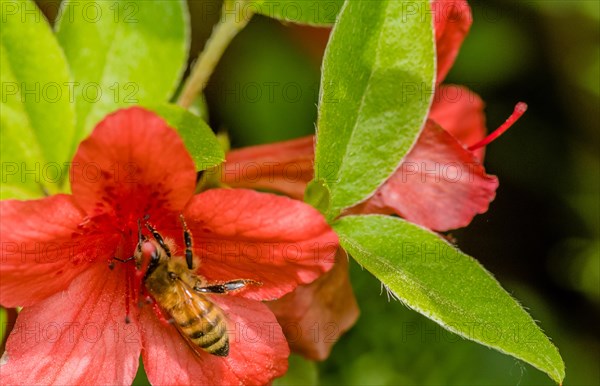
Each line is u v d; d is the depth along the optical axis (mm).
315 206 218
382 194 232
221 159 215
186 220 214
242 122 277
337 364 279
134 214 215
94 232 216
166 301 219
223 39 230
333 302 236
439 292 213
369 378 279
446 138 232
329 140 218
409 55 218
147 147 207
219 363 220
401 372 280
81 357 218
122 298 222
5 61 223
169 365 220
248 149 236
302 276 215
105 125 205
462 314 211
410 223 218
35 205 209
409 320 280
